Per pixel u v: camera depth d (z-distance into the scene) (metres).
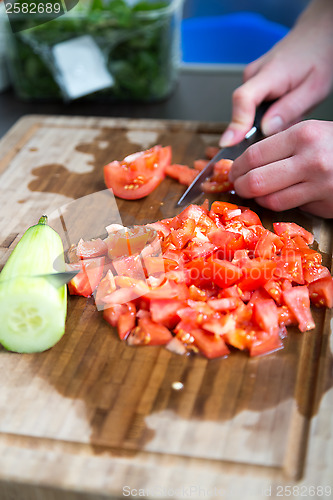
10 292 0.42
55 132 0.63
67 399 0.41
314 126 0.50
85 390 0.42
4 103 0.71
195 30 0.83
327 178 0.50
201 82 0.74
